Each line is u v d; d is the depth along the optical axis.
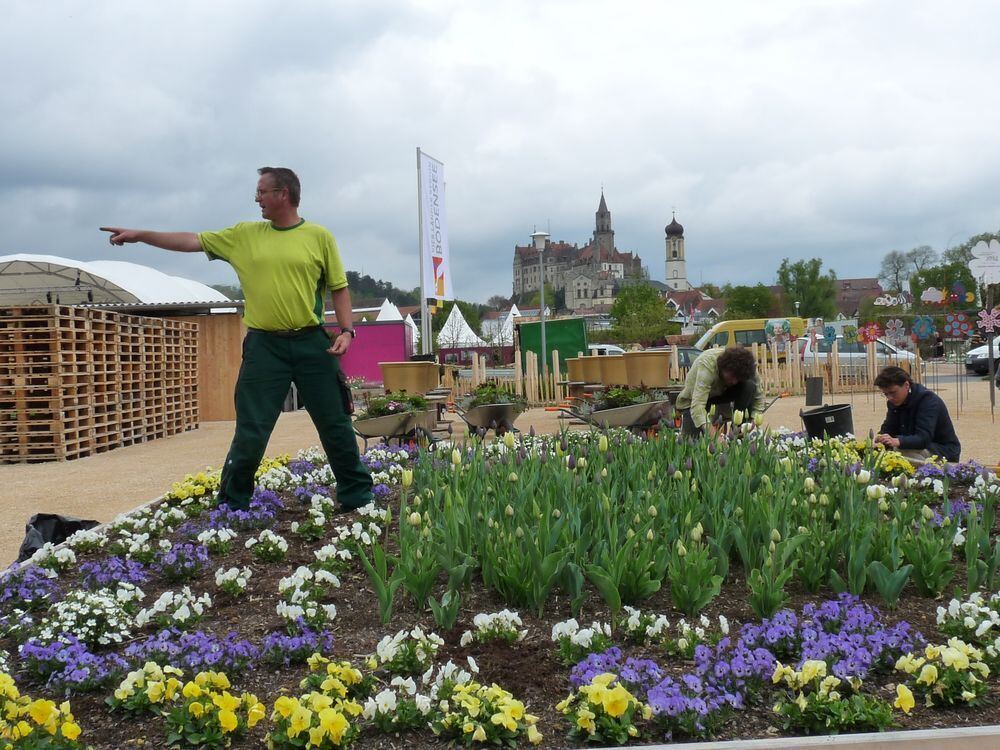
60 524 6.91
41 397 14.98
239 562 5.70
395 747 3.12
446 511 5.16
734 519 5.14
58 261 25.58
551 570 4.39
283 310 6.74
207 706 3.26
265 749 3.16
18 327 15.03
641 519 5.09
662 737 3.12
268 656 3.90
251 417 6.82
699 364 8.62
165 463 14.04
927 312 46.91
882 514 5.71
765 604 4.23
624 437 7.57
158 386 19.45
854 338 29.59
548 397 24.39
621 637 4.11
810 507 5.26
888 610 4.44
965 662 3.35
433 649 3.77
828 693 3.23
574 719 3.13
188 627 4.41
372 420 11.33
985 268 17.86
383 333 35.44
